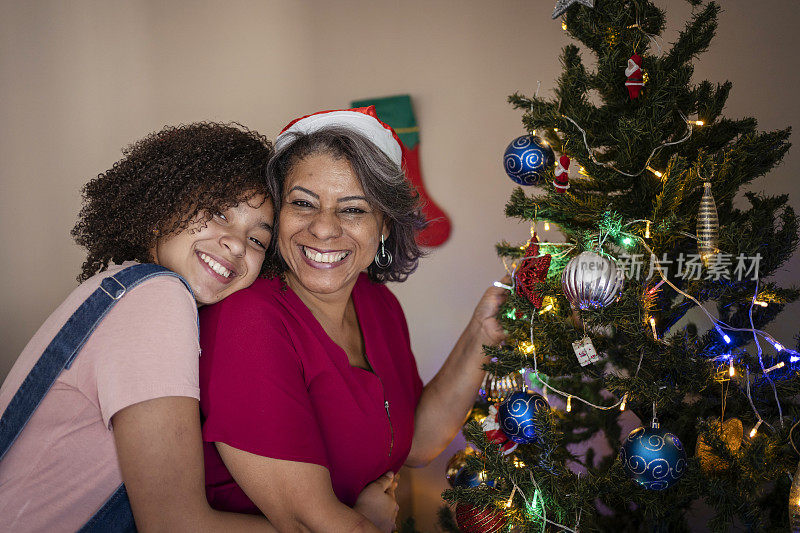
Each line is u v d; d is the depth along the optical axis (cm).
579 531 127
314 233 125
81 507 104
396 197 133
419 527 267
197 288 118
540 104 141
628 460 116
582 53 263
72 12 309
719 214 139
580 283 118
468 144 277
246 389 112
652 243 126
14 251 321
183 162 115
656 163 129
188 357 103
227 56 299
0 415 107
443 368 166
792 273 228
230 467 113
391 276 157
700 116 134
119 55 307
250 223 121
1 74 315
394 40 282
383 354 147
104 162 312
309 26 290
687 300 136
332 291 129
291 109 294
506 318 145
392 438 139
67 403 102
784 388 128
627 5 131
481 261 279
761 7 237
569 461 181
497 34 271
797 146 235
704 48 136
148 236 116
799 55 234
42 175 317
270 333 118
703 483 119
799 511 108
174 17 302
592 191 145
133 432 97
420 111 281
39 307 322
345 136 126
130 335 100
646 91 128
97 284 106
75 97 312
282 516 112
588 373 138
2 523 101
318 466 114
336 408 127
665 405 125
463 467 150
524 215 143
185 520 100
